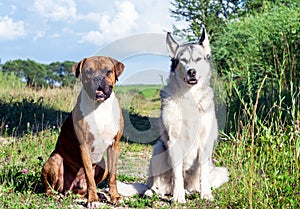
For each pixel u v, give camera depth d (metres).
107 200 2.85
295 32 5.49
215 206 2.77
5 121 5.25
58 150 2.88
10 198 2.75
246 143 3.33
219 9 9.97
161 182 3.05
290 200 2.57
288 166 2.93
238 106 4.22
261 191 2.65
